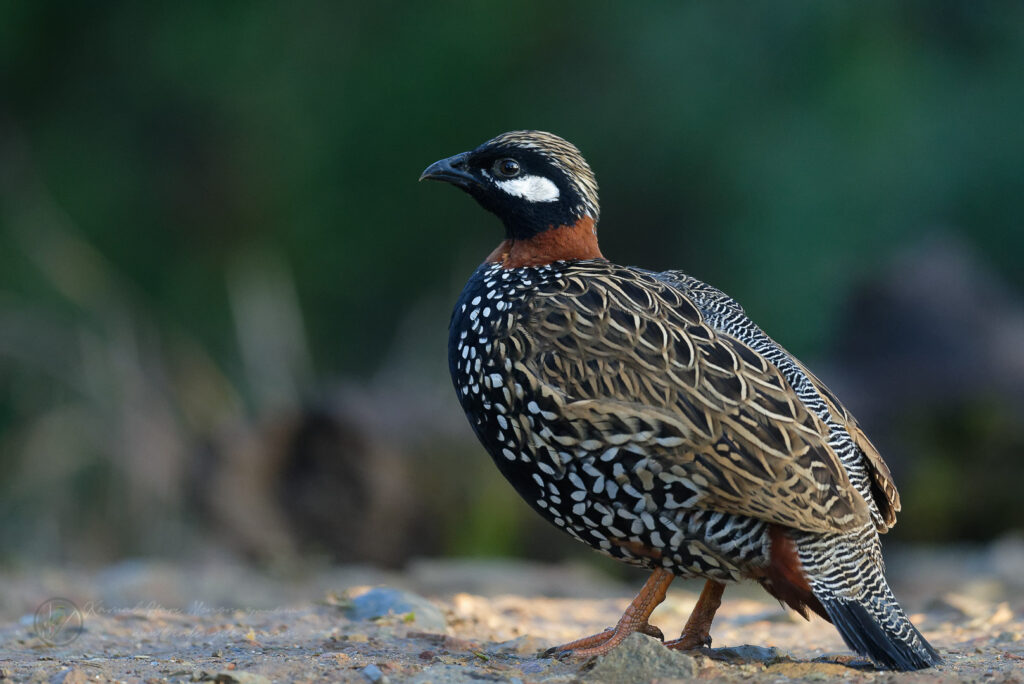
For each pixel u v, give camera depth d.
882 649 5.68
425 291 22.69
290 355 17.47
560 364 6.03
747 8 22.20
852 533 5.88
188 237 22.86
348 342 22.62
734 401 5.88
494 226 22.77
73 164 22.72
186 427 15.56
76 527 14.58
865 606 5.80
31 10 23.02
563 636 7.60
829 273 20.05
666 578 6.36
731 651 6.51
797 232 20.70
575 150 6.96
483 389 6.26
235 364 17.41
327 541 13.53
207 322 22.20
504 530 13.85
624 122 22.75
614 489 5.94
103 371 16.08
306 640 6.95
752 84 22.12
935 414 14.80
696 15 22.56
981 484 14.58
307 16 23.61
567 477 6.03
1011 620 7.90
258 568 12.77
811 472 5.80
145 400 15.77
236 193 22.91
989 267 19.78
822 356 16.66
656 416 5.81
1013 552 12.57
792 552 5.84
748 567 5.99
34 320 17.33
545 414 6.00
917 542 14.73
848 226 20.45
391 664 6.10
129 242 22.47
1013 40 21.44
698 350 6.02
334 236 22.98
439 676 5.85
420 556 13.69
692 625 6.68
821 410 6.20
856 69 21.25
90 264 20.98
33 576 10.45
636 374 5.95
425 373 15.91
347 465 13.61
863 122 20.88
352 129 23.25
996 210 20.44
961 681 5.57
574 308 6.17
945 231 18.58
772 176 21.14
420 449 13.88
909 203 20.36
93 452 15.12
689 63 22.42
